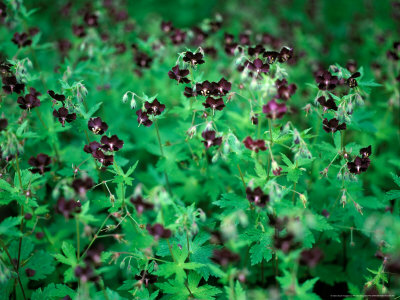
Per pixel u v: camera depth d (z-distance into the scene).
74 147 0.85
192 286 0.66
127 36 1.14
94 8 1.17
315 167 0.81
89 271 0.57
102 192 0.85
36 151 0.83
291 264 0.68
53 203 0.82
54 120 0.79
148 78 1.00
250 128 0.78
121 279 0.75
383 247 0.64
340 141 0.71
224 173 0.83
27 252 0.72
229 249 0.58
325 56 1.20
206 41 1.01
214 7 1.49
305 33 1.30
